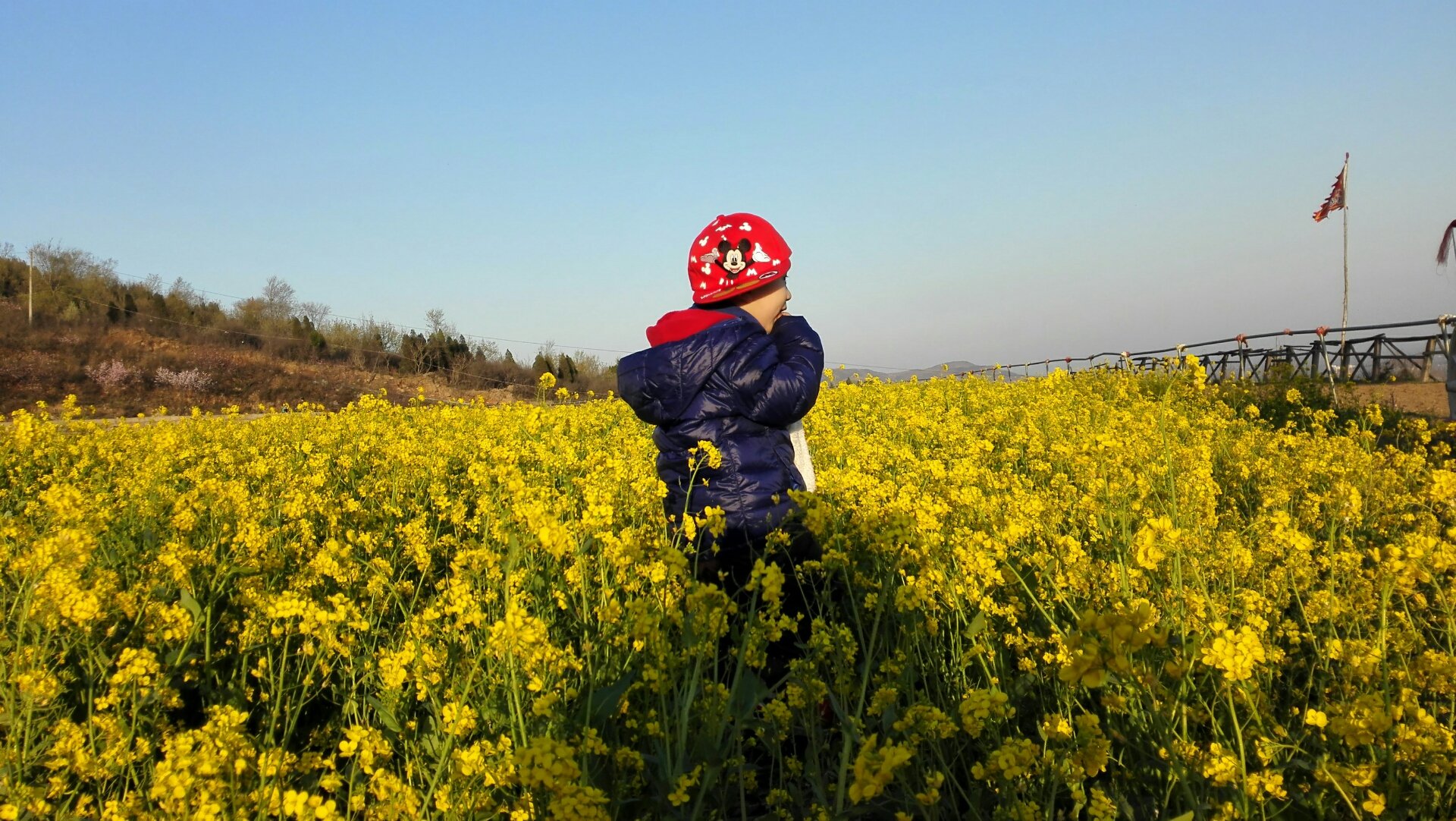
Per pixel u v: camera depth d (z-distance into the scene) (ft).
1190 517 14.01
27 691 8.95
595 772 7.85
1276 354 57.47
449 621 11.00
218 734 7.45
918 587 9.64
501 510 15.24
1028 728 9.86
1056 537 11.85
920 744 8.36
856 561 10.78
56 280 155.53
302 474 23.02
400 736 9.70
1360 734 6.76
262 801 7.10
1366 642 8.95
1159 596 10.11
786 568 11.57
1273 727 8.18
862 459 22.22
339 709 10.96
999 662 10.09
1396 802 6.81
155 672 9.19
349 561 12.99
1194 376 20.17
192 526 15.21
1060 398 38.99
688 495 11.39
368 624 10.76
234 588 12.79
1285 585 10.99
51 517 14.57
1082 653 6.12
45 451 26.63
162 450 25.73
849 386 51.19
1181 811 7.61
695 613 7.91
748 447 11.76
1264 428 32.76
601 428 33.94
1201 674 9.10
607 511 11.13
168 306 160.35
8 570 11.78
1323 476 18.48
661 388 11.85
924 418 30.04
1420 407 41.47
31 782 8.93
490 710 8.89
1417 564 8.95
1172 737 7.65
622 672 9.61
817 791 7.58
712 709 8.02
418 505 19.19
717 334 11.75
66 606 9.48
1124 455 15.83
